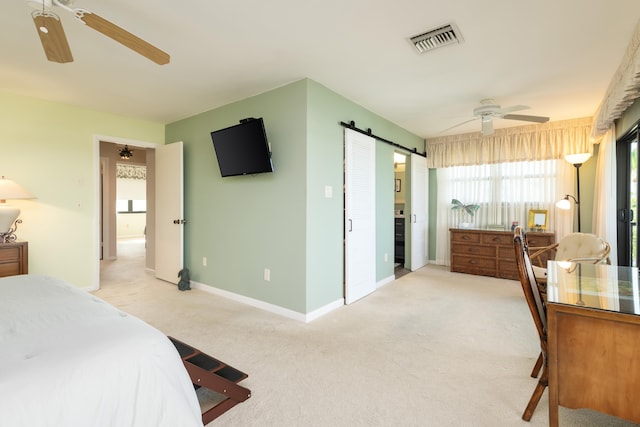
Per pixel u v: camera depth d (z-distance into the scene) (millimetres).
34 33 2189
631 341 1256
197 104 3711
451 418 1627
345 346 2451
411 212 5172
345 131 3445
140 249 7938
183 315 3125
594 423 1588
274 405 1730
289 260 3096
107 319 1321
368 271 3863
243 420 1606
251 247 3443
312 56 2543
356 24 2094
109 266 5629
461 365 2162
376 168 4152
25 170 3465
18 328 1203
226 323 2920
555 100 3549
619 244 3467
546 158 4527
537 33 2184
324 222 3193
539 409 1706
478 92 3318
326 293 3230
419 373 2059
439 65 2695
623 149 3443
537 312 1595
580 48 2389
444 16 1998
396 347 2436
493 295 3820
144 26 2119
